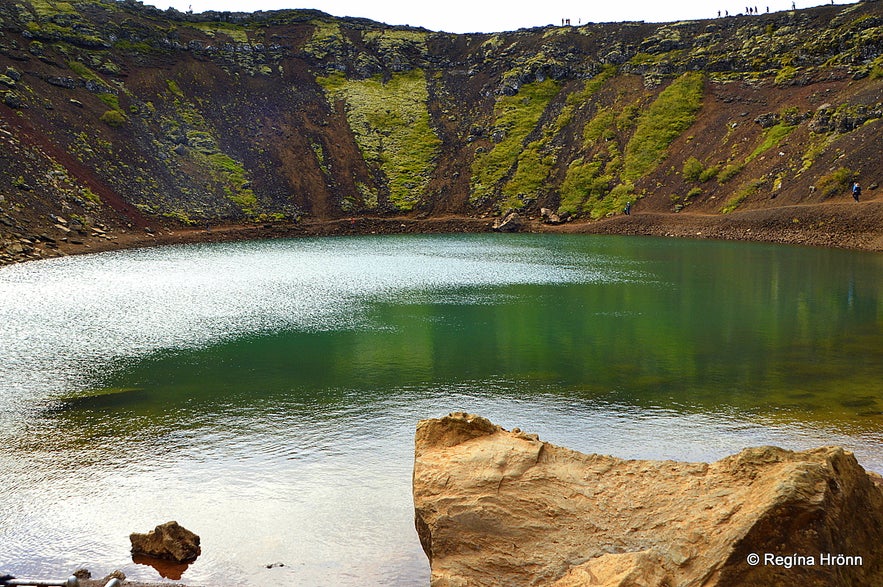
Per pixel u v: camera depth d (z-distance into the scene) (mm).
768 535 9242
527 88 130750
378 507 17406
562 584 10180
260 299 46750
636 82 121250
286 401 25828
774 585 9016
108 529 16375
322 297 47688
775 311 41906
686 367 29969
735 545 9258
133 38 119062
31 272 58500
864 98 90375
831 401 25047
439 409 24938
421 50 144875
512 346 34000
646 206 99438
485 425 13633
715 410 24359
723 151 100688
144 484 18859
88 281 53875
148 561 14898
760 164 93625
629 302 45562
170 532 15141
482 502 11484
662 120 110938
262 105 123000
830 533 9086
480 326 38562
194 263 66438
